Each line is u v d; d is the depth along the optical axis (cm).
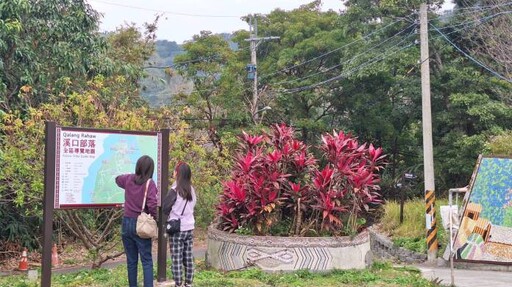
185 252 784
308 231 1052
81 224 1177
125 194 756
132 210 745
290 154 1078
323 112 3036
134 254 760
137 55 2561
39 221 1616
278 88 2872
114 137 875
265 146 1150
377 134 2919
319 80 2859
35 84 1600
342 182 1063
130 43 2648
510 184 1399
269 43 3216
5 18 1533
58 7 1708
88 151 845
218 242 1082
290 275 972
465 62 2544
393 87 2738
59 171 816
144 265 744
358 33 2727
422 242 1656
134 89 1908
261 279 939
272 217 1055
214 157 1550
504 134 2038
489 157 1411
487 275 1227
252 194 1059
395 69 2600
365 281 937
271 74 2989
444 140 2528
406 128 2906
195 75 2877
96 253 1188
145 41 2739
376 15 2588
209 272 993
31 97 1580
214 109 2831
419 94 2600
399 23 2548
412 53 2447
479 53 2409
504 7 2303
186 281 791
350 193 1061
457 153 2433
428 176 1573
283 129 1152
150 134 920
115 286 866
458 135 2492
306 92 2894
